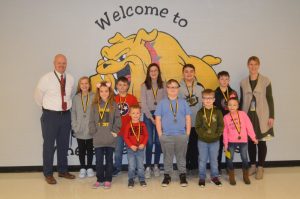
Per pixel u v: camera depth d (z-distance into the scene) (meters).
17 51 4.82
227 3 5.01
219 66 5.04
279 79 5.09
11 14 4.79
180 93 4.46
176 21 4.96
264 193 3.87
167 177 4.20
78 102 4.51
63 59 4.25
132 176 4.13
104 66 4.92
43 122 4.28
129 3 4.91
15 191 4.00
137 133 4.11
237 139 4.18
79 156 4.57
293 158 5.11
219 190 3.97
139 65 4.96
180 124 4.13
